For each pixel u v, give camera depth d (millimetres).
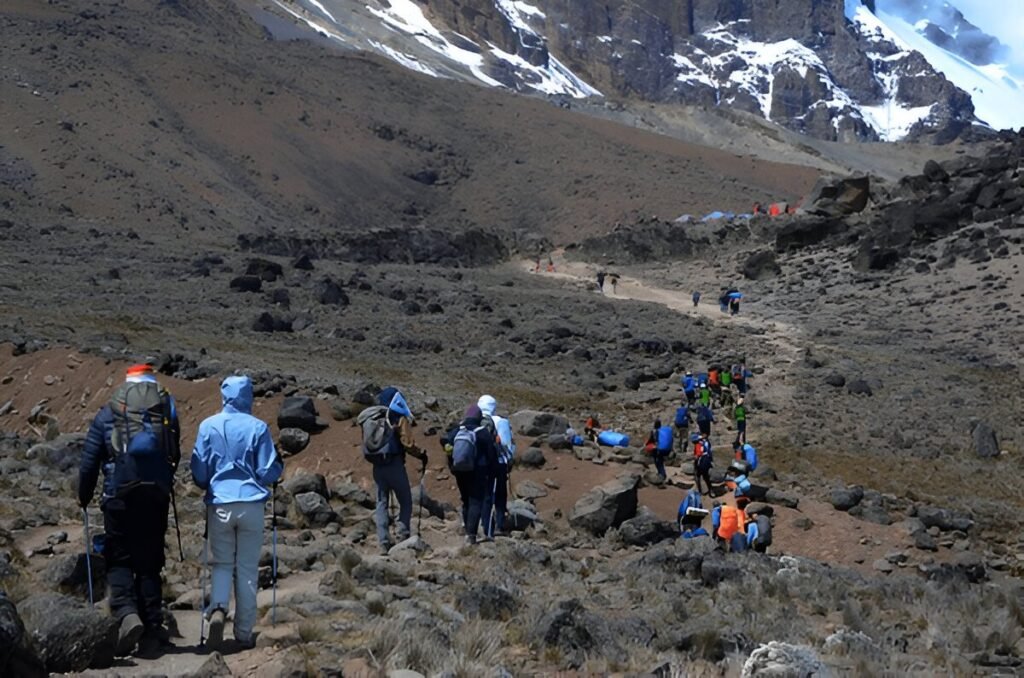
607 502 17219
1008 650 10672
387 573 10727
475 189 181375
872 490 25109
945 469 31328
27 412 23031
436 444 20547
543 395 35250
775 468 28734
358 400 21250
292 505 15383
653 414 34594
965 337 54438
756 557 13984
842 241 83500
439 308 53500
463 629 8539
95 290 48156
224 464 8055
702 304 71875
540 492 19891
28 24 166625
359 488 17172
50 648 7055
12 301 41469
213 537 8016
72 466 16328
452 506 17797
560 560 13266
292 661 7320
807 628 10477
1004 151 88500
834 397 39875
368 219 155625
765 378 42719
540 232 169125
